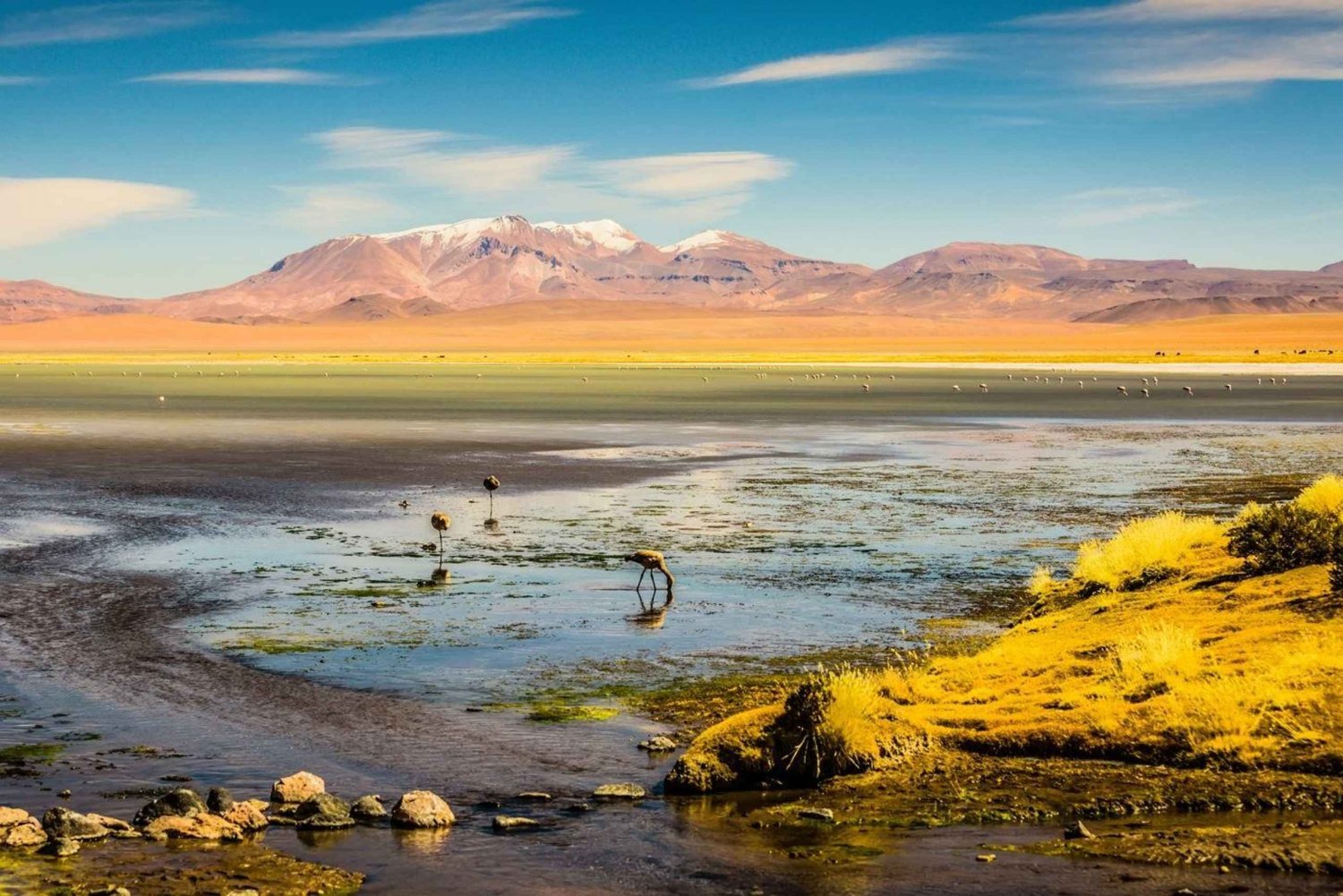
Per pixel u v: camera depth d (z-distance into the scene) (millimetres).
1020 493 39750
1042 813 12297
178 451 52312
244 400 91312
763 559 28000
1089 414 78812
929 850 11367
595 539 30844
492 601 23406
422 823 12219
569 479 43781
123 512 34781
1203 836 11430
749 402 91500
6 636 20234
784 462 49875
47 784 13328
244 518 34094
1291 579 19781
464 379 134875
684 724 15664
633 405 87688
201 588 24484
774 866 11070
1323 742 13352
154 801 12445
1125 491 40156
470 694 17047
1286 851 10953
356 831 12109
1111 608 20688
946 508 36250
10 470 44531
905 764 13789
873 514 35188
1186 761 13484
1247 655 15852
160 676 17906
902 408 84688
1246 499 37844
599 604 23062
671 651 19469
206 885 10633
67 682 17516
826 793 13117
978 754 14141
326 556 28359
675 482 43094
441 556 28375
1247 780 12836
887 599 23547
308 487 41031
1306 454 52375
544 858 11328
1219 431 65312
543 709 16312
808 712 13773
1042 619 20875
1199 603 19594
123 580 25172
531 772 13906
